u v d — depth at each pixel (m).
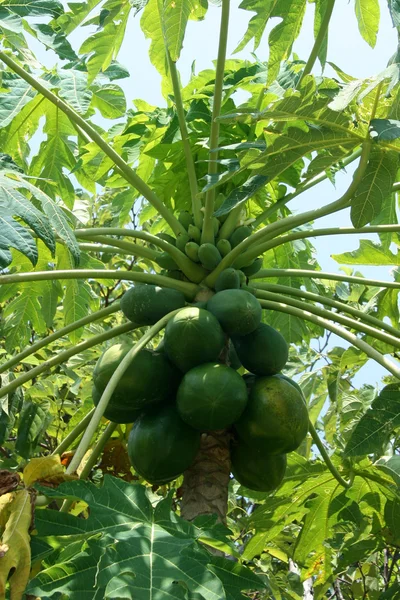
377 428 1.24
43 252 1.63
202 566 0.79
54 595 0.87
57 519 0.86
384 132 1.08
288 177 1.64
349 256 1.72
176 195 1.66
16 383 1.28
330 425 1.93
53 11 1.44
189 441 1.15
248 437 1.15
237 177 1.55
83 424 1.31
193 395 1.09
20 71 1.34
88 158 1.65
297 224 1.32
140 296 1.28
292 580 2.17
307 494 1.49
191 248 1.34
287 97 1.13
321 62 1.50
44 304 1.68
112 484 0.91
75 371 2.39
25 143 1.70
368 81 1.09
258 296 1.35
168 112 1.60
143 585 0.75
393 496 1.45
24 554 0.83
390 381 2.30
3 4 1.42
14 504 0.89
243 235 1.39
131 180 1.40
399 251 1.69
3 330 1.70
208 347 1.14
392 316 1.77
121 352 1.19
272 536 1.52
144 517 0.89
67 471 0.97
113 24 1.53
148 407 1.20
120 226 1.85
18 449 2.00
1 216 1.03
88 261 1.69
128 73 1.73
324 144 1.21
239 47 1.36
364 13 1.47
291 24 1.38
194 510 1.14
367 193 1.25
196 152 1.60
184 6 1.28
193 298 1.33
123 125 1.73
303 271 1.43
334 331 1.27
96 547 0.82
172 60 1.31
